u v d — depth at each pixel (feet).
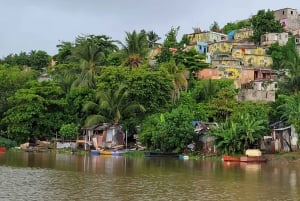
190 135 211.00
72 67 319.06
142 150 225.56
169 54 343.46
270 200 86.28
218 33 476.54
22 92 258.98
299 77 273.13
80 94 263.08
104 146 245.24
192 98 278.05
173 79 269.03
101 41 354.33
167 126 210.79
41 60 463.01
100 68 295.69
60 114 261.03
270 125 217.97
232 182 112.88
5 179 110.32
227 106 250.37
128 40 296.30
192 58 339.77
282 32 422.82
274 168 156.56
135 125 241.14
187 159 198.70
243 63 374.63
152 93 245.24
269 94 288.30
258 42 428.15
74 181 109.19
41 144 255.29
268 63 382.63
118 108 244.01
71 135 251.39
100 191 93.45
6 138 260.62
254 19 443.32
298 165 172.04
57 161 171.83
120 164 163.84
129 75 249.14
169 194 91.61
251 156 185.47
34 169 137.28
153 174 129.49
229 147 193.67
